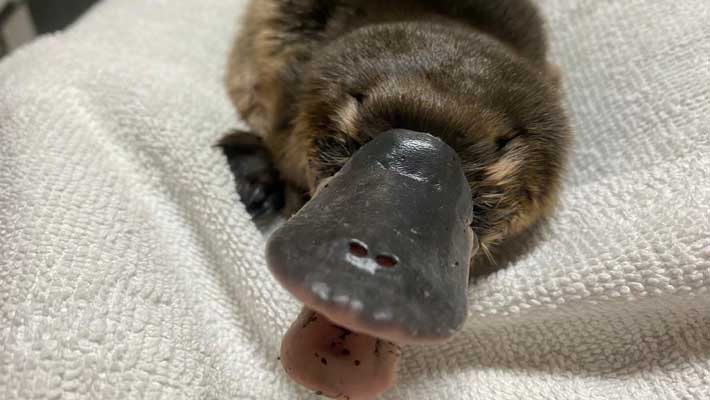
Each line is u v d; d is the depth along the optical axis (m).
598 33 0.33
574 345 0.23
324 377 0.19
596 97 0.32
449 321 0.17
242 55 0.33
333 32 0.29
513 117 0.23
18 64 0.31
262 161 0.30
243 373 0.23
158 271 0.24
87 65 0.30
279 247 0.17
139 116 0.28
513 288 0.23
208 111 0.30
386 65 0.24
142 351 0.21
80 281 0.22
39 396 0.19
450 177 0.21
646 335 0.23
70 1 0.52
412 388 0.22
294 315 0.23
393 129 0.22
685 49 0.30
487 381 0.23
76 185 0.25
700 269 0.21
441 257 0.18
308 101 0.26
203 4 0.40
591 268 0.22
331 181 0.20
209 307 0.25
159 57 0.35
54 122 0.27
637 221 0.23
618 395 0.22
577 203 0.26
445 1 0.30
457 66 0.24
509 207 0.24
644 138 0.28
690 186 0.24
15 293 0.21
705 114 0.27
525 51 0.30
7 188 0.24
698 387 0.22
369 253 0.17
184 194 0.27
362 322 0.16
